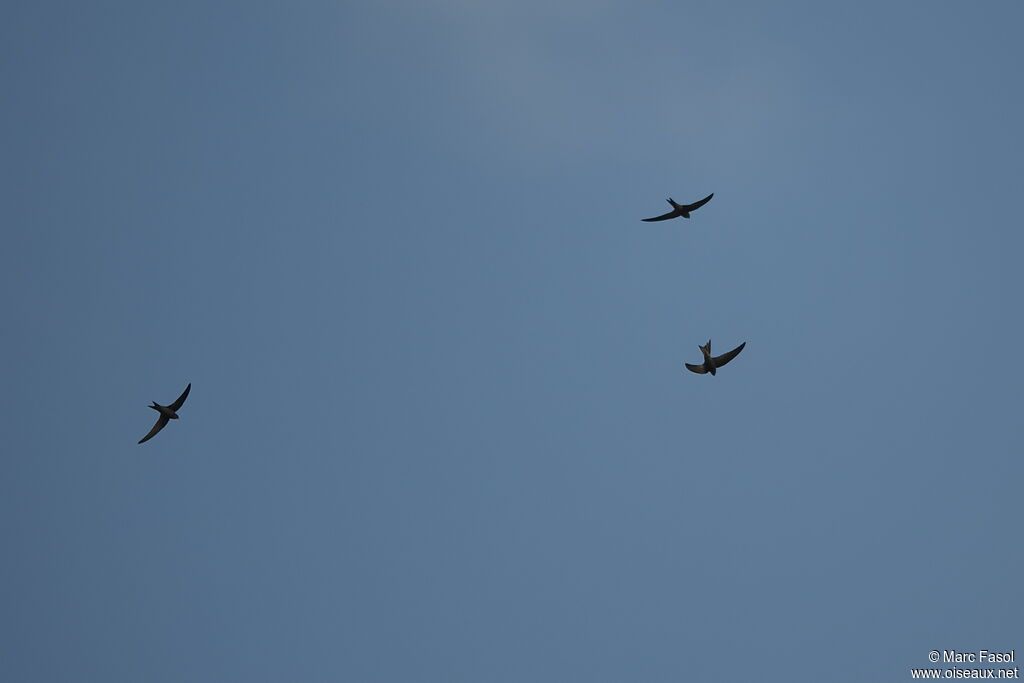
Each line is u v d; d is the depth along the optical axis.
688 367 44.53
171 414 45.53
